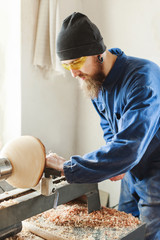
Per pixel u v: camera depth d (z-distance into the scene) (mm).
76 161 1048
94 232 1115
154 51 2004
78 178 1040
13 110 2180
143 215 1453
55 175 1082
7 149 1049
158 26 1958
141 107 1090
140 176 1450
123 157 1030
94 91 1287
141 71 1218
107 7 2219
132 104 1130
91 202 1297
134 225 1177
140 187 1462
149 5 1982
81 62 1131
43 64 2133
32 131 2232
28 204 1096
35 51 2078
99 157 1036
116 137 1065
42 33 2057
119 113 1356
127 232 1115
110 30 2229
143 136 1054
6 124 2227
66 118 2486
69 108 2492
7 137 2240
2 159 1010
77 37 1094
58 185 1247
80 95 2525
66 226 1163
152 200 1408
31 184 1060
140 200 1492
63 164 1057
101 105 1556
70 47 1101
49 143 2383
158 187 1383
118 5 2150
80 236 1085
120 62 1304
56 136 2430
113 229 1142
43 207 1162
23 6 1982
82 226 1164
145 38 2037
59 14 2191
